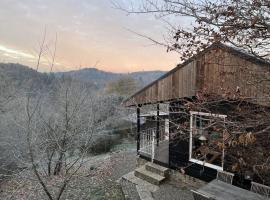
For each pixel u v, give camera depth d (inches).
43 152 346.3
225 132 106.7
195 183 307.3
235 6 97.9
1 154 428.8
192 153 303.9
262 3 93.3
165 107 288.7
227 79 142.8
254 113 115.8
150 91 329.7
